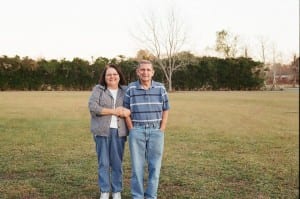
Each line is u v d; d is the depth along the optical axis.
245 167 7.14
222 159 7.77
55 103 21.89
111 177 5.36
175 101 25.30
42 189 5.73
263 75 48.12
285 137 10.69
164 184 6.05
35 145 9.07
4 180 6.16
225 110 18.77
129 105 5.14
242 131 11.74
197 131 11.60
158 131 5.12
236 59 46.97
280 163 7.51
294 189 5.87
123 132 5.24
